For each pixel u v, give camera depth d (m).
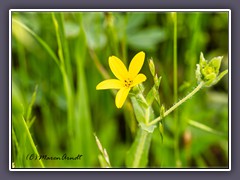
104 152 0.28
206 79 0.27
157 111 0.36
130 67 0.26
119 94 0.26
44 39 0.36
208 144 0.35
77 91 0.35
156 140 0.35
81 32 0.33
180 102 0.27
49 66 0.36
